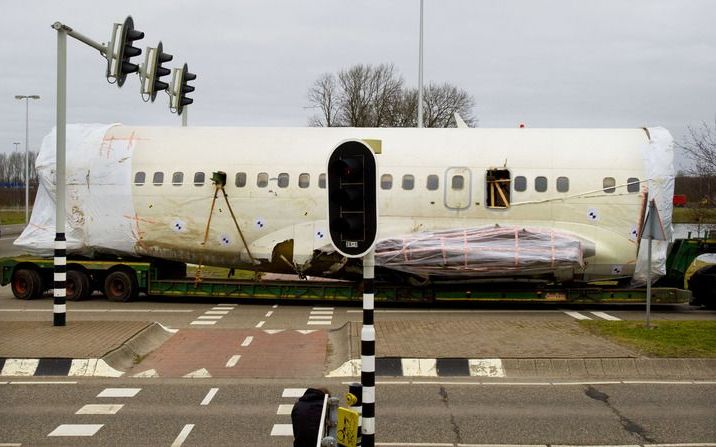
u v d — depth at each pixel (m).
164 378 11.88
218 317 18.22
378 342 13.66
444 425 9.35
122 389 11.11
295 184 19.97
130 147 20.97
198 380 11.77
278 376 12.09
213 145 20.73
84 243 20.97
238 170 20.23
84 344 13.19
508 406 10.26
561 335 14.44
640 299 19.41
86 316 18.19
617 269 19.53
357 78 70.19
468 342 13.70
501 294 19.38
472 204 19.53
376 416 9.73
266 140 20.66
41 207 21.48
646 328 15.20
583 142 19.94
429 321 16.28
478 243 19.03
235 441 8.66
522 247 18.91
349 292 19.78
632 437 8.90
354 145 7.20
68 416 9.66
